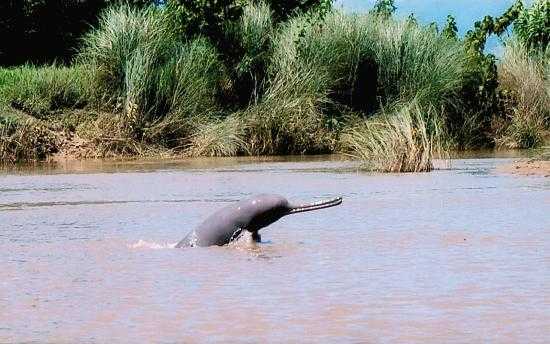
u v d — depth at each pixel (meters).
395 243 20.12
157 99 59.41
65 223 25.38
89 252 19.80
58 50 76.88
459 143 61.28
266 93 60.94
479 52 64.00
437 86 60.88
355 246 19.81
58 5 76.56
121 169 47.19
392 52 62.00
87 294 15.20
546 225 22.62
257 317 13.29
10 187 37.69
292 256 18.64
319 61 61.75
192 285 15.77
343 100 62.66
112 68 61.22
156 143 58.22
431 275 16.17
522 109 64.19
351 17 64.06
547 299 14.06
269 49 63.50
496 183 35.09
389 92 61.72
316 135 59.22
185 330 12.66
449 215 25.16
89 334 12.57
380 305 13.88
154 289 15.48
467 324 12.63
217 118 59.88
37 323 13.25
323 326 12.69
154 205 29.67
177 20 63.91
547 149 54.50
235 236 20.45
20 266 18.03
